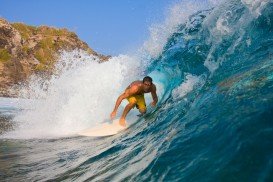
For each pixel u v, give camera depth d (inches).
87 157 186.7
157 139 153.3
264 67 150.3
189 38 275.9
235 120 106.1
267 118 96.1
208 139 108.7
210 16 249.0
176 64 263.7
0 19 3193.9
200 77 220.2
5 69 2682.1
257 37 200.8
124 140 194.1
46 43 3565.5
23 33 3858.3
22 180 170.4
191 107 160.1
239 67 178.1
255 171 77.9
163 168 109.3
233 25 224.8
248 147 87.3
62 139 267.1
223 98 136.4
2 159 223.8
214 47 228.5
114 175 134.1
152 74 294.5
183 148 114.0
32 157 220.1
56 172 174.2
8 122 425.7
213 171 88.3
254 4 215.2
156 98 254.1
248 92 126.6
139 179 113.0
